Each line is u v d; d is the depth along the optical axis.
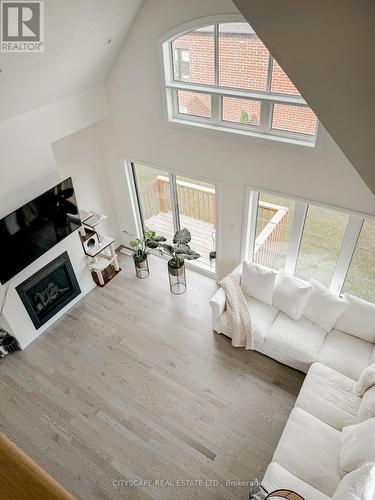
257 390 4.66
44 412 4.57
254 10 1.42
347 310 4.57
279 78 4.07
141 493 3.84
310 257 5.23
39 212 4.71
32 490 0.53
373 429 3.25
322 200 4.45
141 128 5.34
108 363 5.08
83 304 5.99
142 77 4.82
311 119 4.12
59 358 5.18
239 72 4.25
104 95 5.30
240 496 3.78
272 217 5.18
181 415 4.46
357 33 1.29
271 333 4.74
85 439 4.29
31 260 4.88
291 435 3.67
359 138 1.52
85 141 5.79
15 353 5.30
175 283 6.17
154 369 4.97
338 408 3.88
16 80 3.79
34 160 4.70
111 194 6.60
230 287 5.12
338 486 3.15
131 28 4.45
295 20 1.37
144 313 5.76
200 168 5.16
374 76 1.35
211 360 5.04
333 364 4.34
